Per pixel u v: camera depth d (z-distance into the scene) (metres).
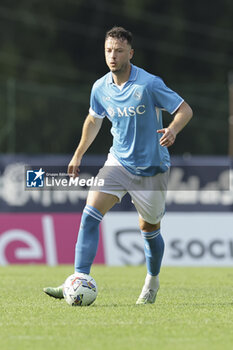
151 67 137.88
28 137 88.44
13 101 77.88
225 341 20.19
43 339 20.33
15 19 131.62
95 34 135.12
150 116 26.05
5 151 79.38
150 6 138.25
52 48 133.62
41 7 134.12
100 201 26.34
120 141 26.52
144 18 136.75
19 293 31.41
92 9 136.12
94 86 26.80
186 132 95.19
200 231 53.09
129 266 51.91
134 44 137.12
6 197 53.66
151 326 22.09
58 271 45.69
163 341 20.11
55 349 19.17
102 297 29.78
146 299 27.47
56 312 24.67
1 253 53.25
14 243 53.41
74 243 53.31
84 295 26.20
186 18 138.62
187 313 24.62
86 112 90.75
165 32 137.75
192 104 92.81
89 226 26.39
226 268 49.53
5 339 20.33
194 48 137.75
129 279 39.81
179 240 53.12
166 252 52.84
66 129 89.81
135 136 26.22
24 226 53.53
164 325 22.28
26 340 20.20
